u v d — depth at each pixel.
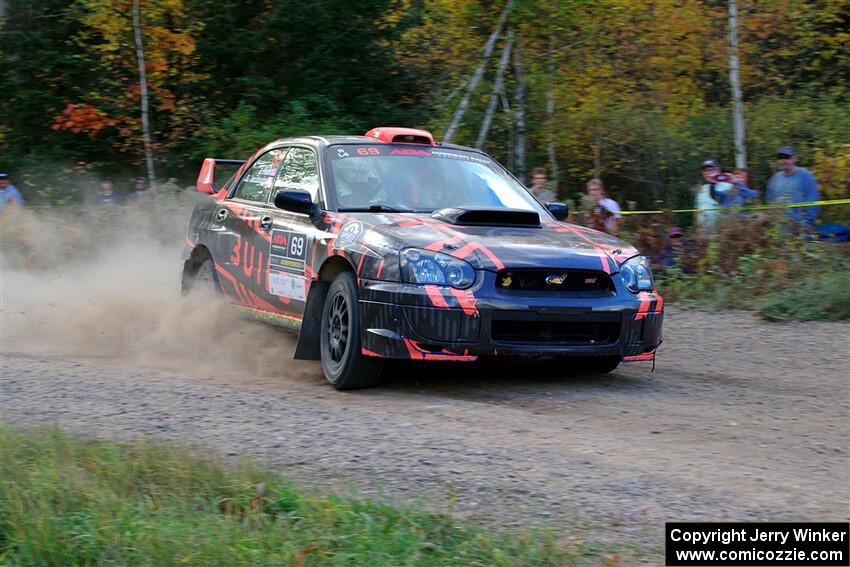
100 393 10.06
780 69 29.52
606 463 7.52
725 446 8.05
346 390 10.20
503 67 23.72
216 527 5.88
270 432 8.37
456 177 11.73
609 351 9.88
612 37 26.00
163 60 30.38
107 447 7.47
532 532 6.06
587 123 26.00
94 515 6.03
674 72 27.47
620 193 26.56
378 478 7.11
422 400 9.67
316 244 10.80
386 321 9.62
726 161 25.92
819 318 14.45
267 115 29.61
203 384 10.62
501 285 9.56
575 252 9.97
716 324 14.59
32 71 31.20
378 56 30.25
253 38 30.11
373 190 11.27
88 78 31.67
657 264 18.39
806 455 7.80
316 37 29.83
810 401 9.79
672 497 6.75
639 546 5.91
